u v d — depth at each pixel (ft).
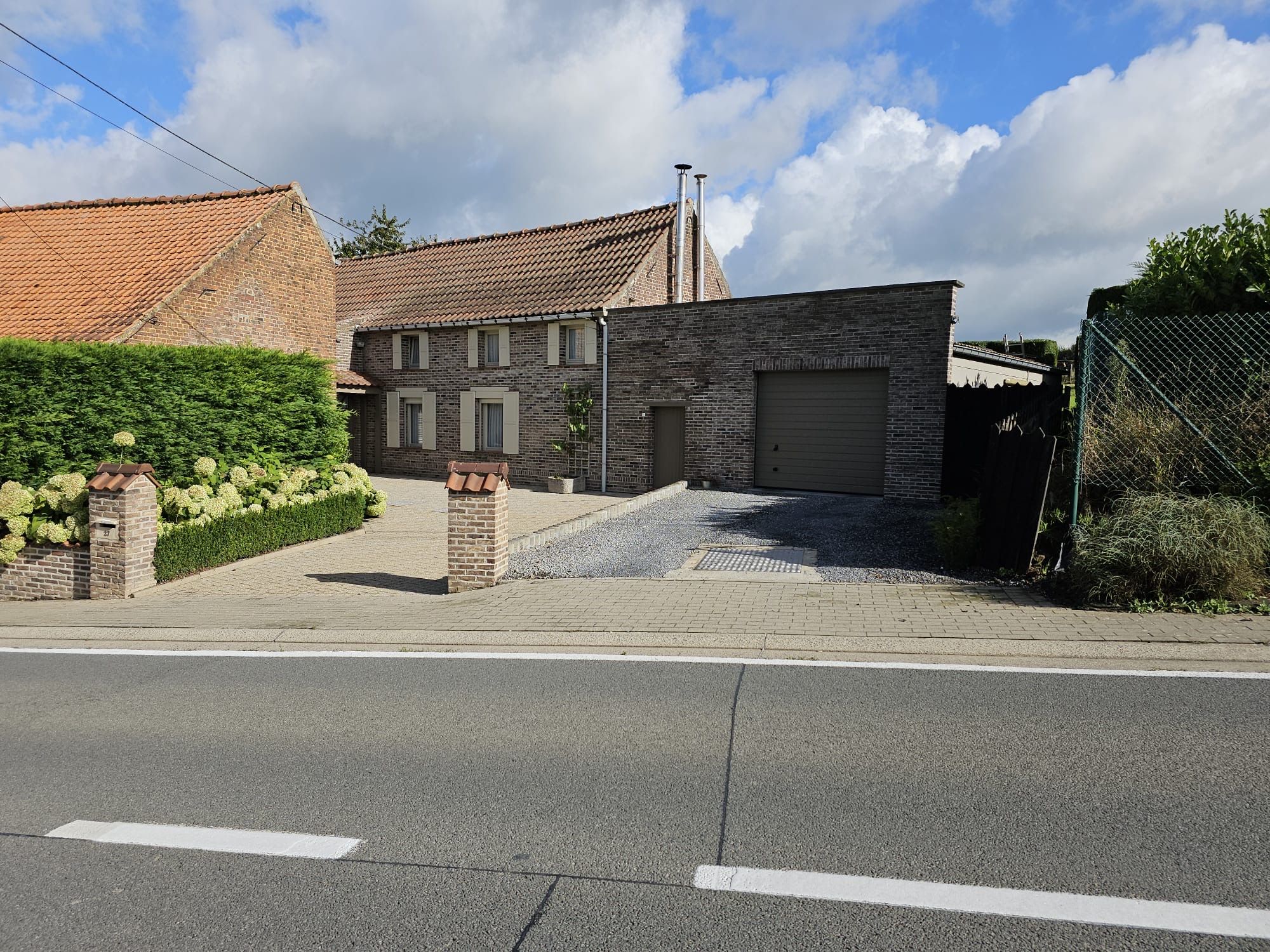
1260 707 16.80
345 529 47.78
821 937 9.94
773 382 59.47
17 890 11.42
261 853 12.27
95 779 15.07
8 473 36.52
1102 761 14.47
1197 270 30.76
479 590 30.76
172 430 40.22
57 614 30.83
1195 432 27.58
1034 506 28.37
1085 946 9.64
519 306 75.25
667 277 78.48
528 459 74.33
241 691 20.15
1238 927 9.91
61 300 57.26
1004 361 64.59
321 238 69.87
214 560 37.93
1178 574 23.93
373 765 15.30
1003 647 21.18
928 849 11.80
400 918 10.56
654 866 11.60
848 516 43.37
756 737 16.03
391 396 82.99
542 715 17.66
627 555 35.24
